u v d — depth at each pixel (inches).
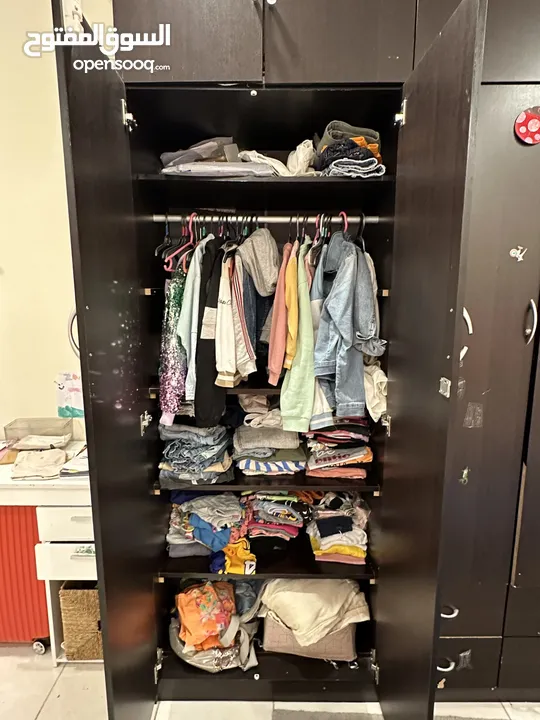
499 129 53.1
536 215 54.7
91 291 41.1
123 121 49.3
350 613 65.3
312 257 60.6
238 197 63.9
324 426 60.4
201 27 49.4
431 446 43.3
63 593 67.8
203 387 57.1
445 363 40.0
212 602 65.5
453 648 63.0
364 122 59.9
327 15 49.2
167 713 62.2
